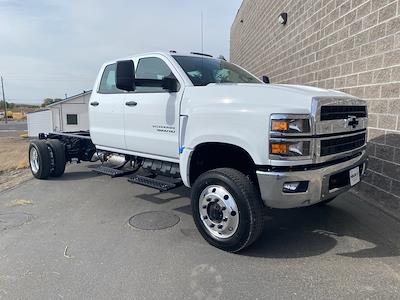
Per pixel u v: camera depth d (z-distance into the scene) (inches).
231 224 144.7
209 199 151.4
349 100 151.3
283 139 129.0
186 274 132.5
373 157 210.7
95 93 242.8
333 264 138.6
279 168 131.5
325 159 138.6
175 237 167.3
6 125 2847.0
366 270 133.6
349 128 151.3
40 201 232.8
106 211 208.8
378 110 205.5
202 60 199.3
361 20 221.5
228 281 127.1
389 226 176.4
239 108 142.3
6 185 290.0
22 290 123.7
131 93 209.5
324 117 136.9
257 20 557.0
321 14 281.7
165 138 185.9
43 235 173.0
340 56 249.3
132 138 209.3
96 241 164.4
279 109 130.8
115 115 220.7
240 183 139.9
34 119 1418.6
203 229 156.1
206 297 117.4
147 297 118.0
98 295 119.7
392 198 194.5
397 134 189.6
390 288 121.3
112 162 242.7
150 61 199.3
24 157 677.9
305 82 320.5
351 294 118.0
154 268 137.4
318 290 120.6
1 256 150.6
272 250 151.5
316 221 184.7
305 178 132.9
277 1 422.9
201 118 156.4
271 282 126.0
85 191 255.8
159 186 184.1
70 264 142.1
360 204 210.1
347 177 154.8
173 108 178.2
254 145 135.6
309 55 309.1
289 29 370.6
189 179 168.7
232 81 194.5
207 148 162.4
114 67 227.5
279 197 132.9
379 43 203.5
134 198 235.0
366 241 159.6
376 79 206.8
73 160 319.3
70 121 676.7
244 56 706.8
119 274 133.3
